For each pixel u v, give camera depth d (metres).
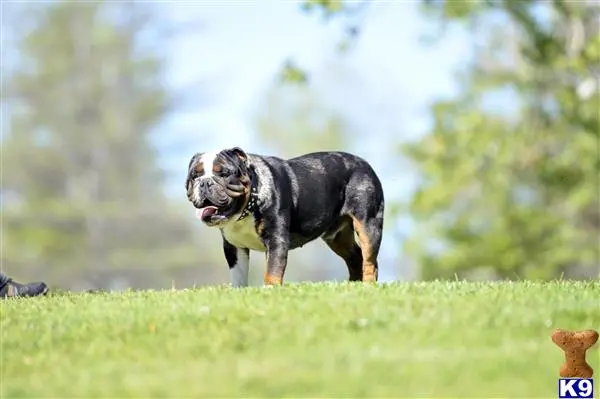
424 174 33.62
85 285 57.44
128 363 8.26
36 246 57.09
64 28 64.62
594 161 31.36
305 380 7.65
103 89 64.06
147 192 62.25
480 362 7.91
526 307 9.32
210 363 8.15
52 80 63.97
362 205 12.27
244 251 11.80
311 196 11.77
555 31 32.62
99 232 58.59
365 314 9.08
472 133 32.50
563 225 33.38
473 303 9.47
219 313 9.27
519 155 32.81
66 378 7.98
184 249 57.81
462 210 34.16
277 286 10.85
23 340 8.86
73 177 62.16
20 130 62.69
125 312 9.55
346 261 12.83
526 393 7.46
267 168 11.42
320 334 8.60
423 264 33.53
